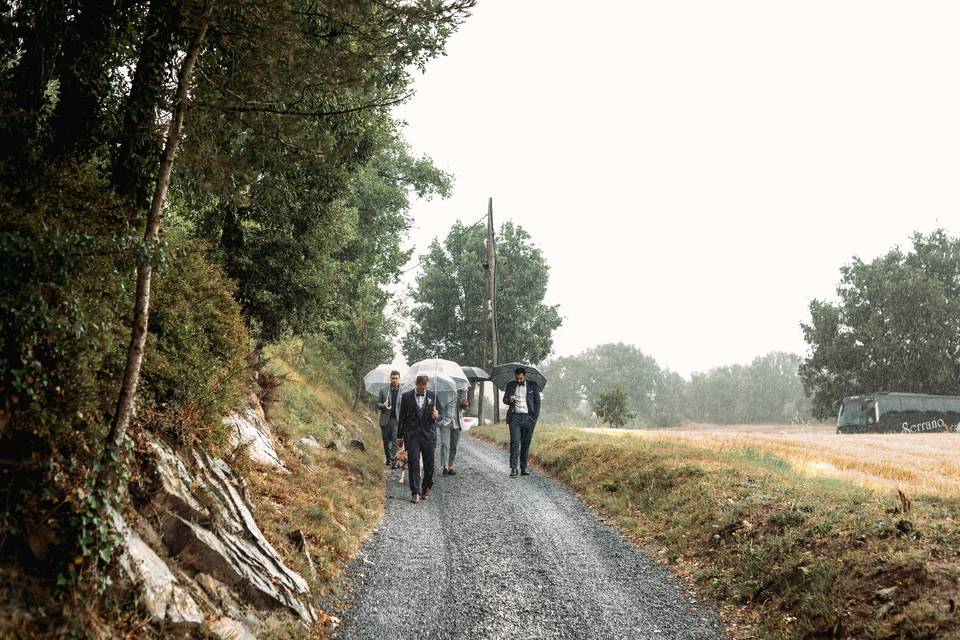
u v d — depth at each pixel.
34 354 3.85
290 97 5.68
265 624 4.74
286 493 7.79
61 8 5.38
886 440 21.61
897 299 52.28
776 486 8.76
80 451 3.90
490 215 33.69
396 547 8.00
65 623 3.25
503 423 27.86
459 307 54.38
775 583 6.12
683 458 11.31
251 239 12.22
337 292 14.82
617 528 9.13
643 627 5.74
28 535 3.47
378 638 5.37
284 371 18.20
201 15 4.85
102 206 4.92
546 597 6.43
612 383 123.62
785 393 119.56
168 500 4.68
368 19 5.37
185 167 5.53
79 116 5.87
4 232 3.59
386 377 16.61
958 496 7.59
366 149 12.56
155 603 3.87
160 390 5.61
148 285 4.26
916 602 4.77
